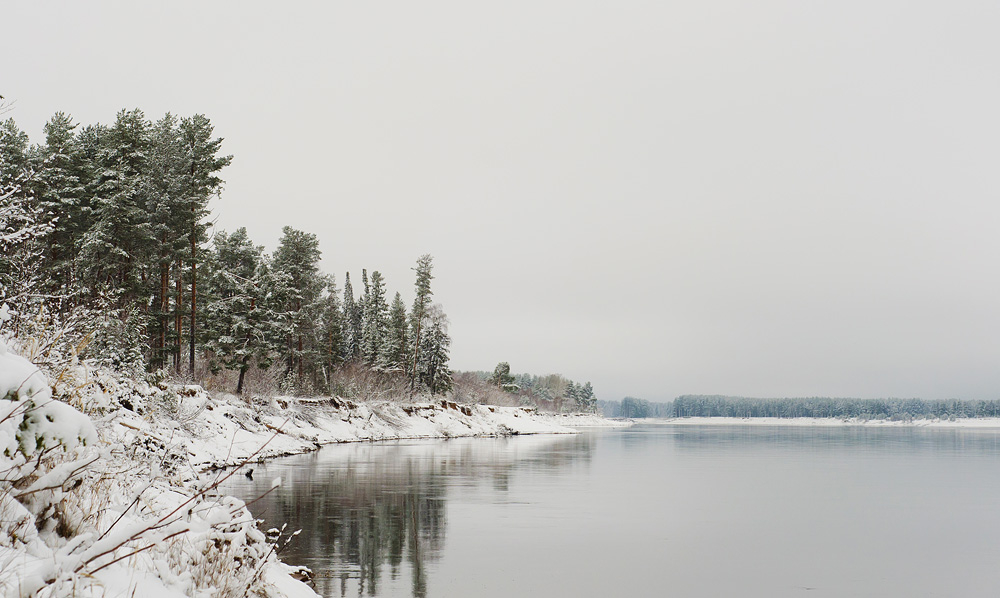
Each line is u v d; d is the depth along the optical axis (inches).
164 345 1625.2
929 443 3735.2
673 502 1089.4
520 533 770.8
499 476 1355.8
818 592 584.4
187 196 1672.0
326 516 803.4
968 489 1349.7
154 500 244.8
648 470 1664.6
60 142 1545.3
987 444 3617.1
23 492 147.0
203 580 210.8
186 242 1621.6
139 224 1533.0
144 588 166.1
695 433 5383.9
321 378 2714.1
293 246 2573.8
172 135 1685.5
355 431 2477.9
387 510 863.1
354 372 3225.9
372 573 562.3
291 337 2588.6
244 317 1995.6
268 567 325.1
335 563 591.2
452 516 858.8
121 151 1670.8
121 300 1450.5
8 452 143.5
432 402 3538.4
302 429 2030.0
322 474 1230.9
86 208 1491.1
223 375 2007.9
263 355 2092.8
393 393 3307.1
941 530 888.9
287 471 1251.2
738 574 633.0
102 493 218.7
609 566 637.3
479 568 599.5
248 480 1066.1
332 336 3152.1
